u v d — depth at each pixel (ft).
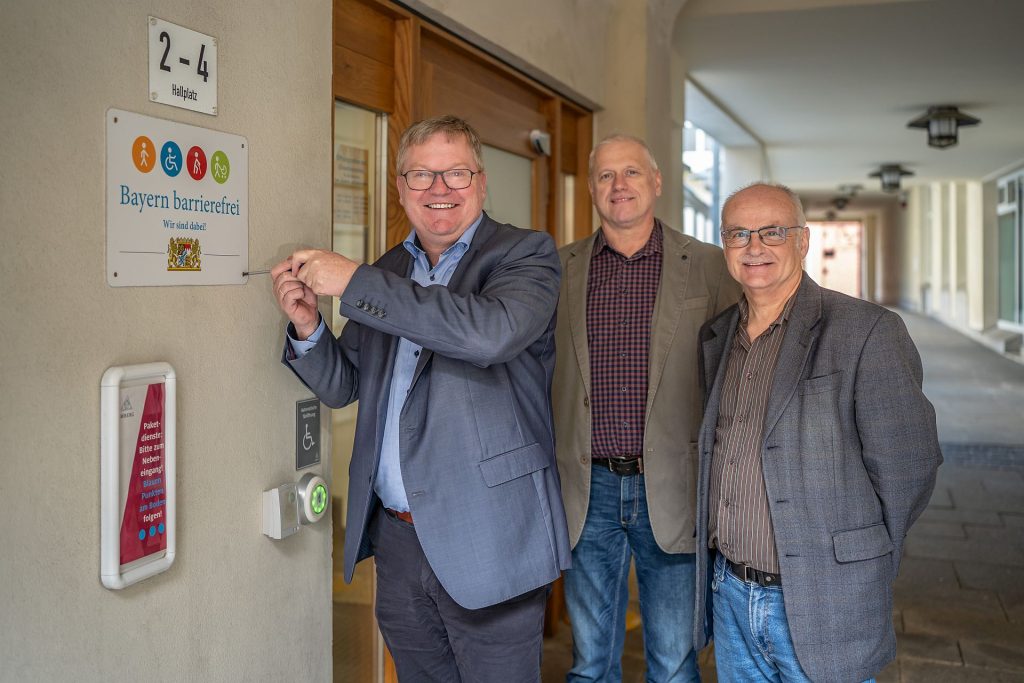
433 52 9.99
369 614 9.61
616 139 9.15
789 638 6.68
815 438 6.46
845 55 21.36
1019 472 21.90
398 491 6.70
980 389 35.76
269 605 6.73
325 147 7.32
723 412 7.23
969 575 14.90
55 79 4.82
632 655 12.07
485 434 6.31
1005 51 21.02
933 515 18.39
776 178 51.37
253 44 6.41
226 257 6.17
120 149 5.24
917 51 21.07
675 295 8.90
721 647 7.27
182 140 5.74
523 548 6.38
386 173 9.29
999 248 52.37
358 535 6.77
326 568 7.43
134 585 5.45
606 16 14.71
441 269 6.81
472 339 5.75
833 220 100.48
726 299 9.02
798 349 6.66
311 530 7.22
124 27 5.26
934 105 27.73
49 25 4.78
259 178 6.51
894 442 6.35
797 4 17.78
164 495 5.57
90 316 5.08
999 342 47.78
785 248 6.84
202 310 5.97
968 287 57.62
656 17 15.39
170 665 5.78
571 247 9.58
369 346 6.88
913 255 85.81
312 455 7.22
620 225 9.05
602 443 8.95
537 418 6.82
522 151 12.41
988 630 12.67
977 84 24.64
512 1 11.05
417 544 6.72
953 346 51.52
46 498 4.83
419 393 6.38
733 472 6.94
